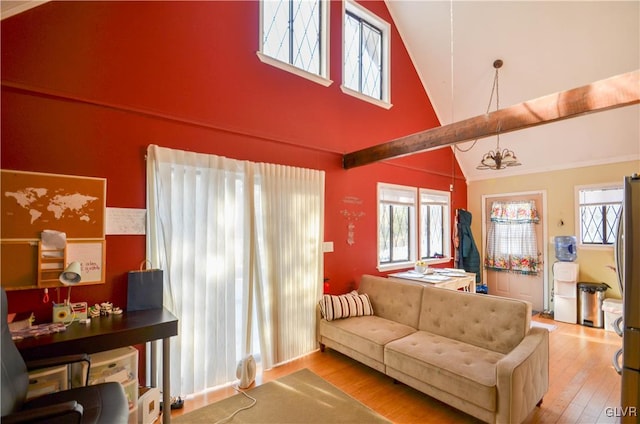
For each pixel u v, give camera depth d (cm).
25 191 209
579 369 307
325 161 391
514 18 411
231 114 308
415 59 527
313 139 378
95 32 238
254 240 306
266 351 308
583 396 258
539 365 231
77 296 226
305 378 289
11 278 203
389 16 494
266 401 251
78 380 194
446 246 579
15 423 119
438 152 570
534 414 233
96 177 235
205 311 272
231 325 285
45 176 216
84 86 232
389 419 229
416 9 477
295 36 379
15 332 182
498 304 268
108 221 239
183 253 263
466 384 215
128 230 247
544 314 505
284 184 335
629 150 446
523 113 240
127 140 250
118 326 198
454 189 600
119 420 144
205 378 271
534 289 544
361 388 271
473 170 617
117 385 172
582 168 495
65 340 176
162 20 270
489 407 203
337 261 400
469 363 231
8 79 205
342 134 411
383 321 333
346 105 419
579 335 410
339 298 352
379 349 278
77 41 230
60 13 225
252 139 324
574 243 496
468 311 284
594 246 478
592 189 485
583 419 227
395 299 346
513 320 255
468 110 530
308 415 233
